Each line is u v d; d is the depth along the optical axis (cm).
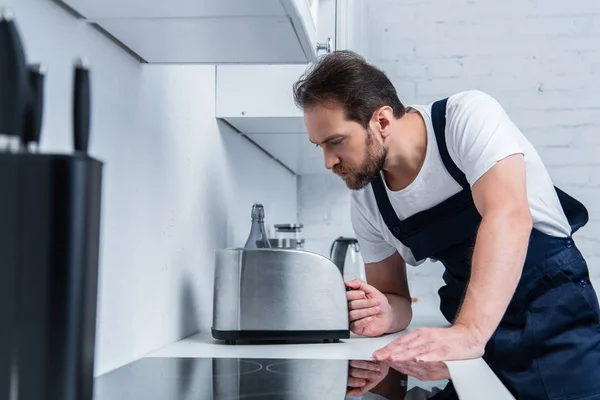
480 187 122
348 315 123
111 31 92
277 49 104
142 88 108
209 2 80
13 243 36
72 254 37
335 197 276
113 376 82
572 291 137
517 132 144
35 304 36
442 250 147
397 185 146
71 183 37
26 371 36
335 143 128
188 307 133
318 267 119
